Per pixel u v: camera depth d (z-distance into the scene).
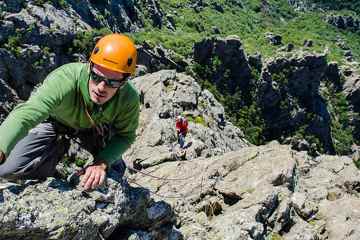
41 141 6.63
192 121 26.97
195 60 149.62
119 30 163.75
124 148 6.86
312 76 163.62
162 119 24.33
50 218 6.33
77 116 6.25
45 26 95.75
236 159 14.50
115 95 6.22
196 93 31.05
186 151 21.39
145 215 8.09
